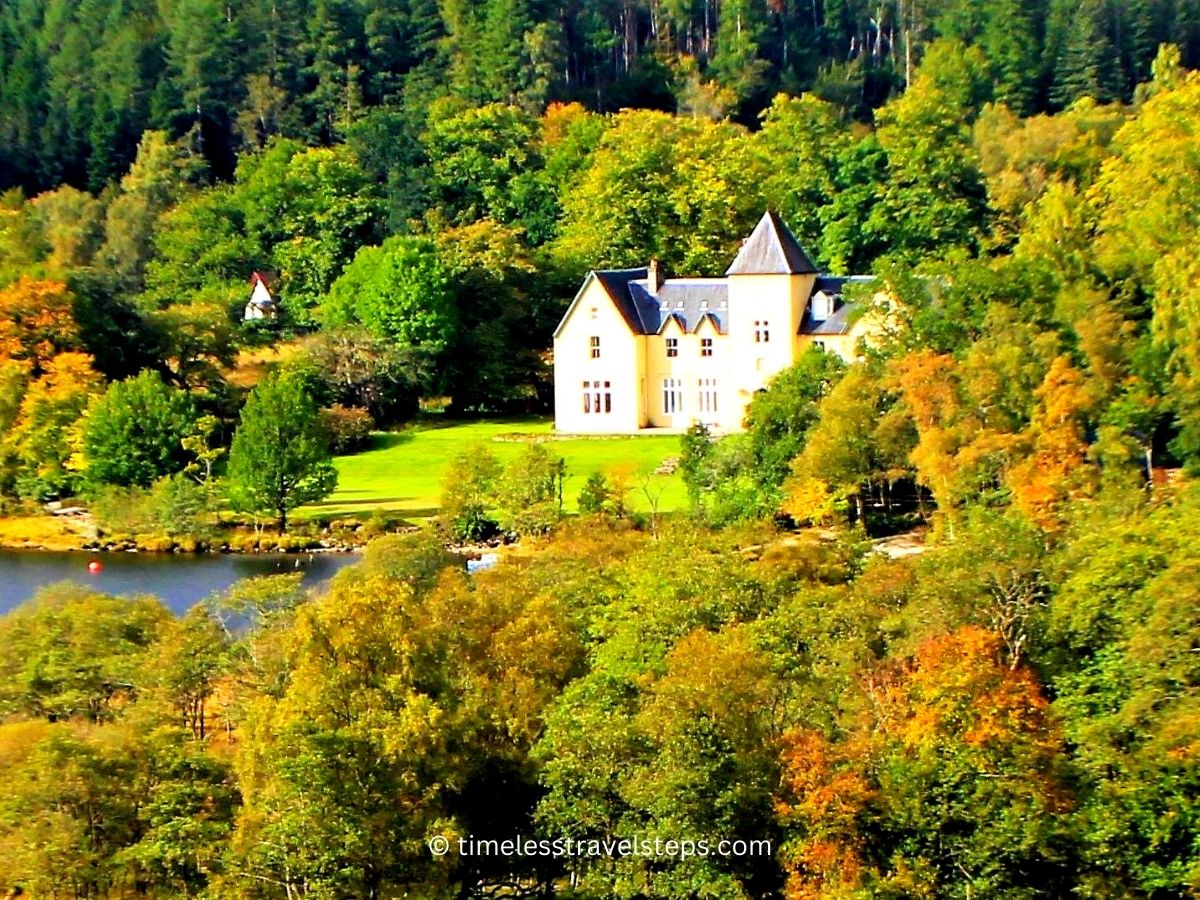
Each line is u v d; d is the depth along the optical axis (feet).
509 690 293.02
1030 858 262.67
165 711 311.27
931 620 320.91
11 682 333.21
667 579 346.54
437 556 435.94
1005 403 479.82
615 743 264.93
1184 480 453.17
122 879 269.23
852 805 257.75
